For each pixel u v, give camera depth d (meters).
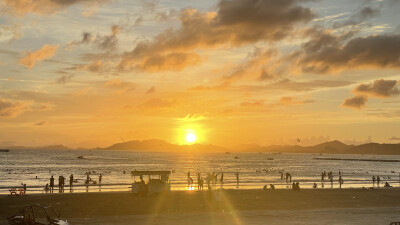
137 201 44.38
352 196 55.22
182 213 38.53
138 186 48.94
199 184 62.81
